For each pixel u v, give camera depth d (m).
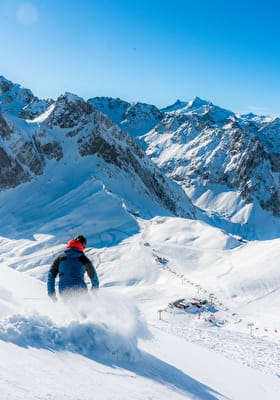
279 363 18.44
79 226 178.12
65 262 6.26
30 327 4.64
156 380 5.06
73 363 4.29
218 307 82.12
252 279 108.69
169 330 26.19
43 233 176.00
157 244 151.75
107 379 4.16
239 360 18.14
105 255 143.50
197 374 7.27
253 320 70.75
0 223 193.88
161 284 115.94
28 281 11.69
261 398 7.44
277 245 133.38
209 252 144.75
